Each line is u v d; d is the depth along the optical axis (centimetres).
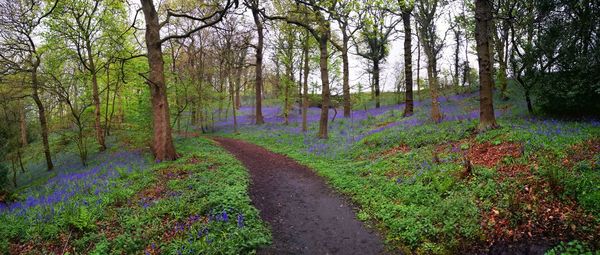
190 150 1806
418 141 1397
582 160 790
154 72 1552
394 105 3584
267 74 5188
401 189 959
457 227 697
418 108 2747
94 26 2188
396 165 1178
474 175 876
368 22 1617
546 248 579
